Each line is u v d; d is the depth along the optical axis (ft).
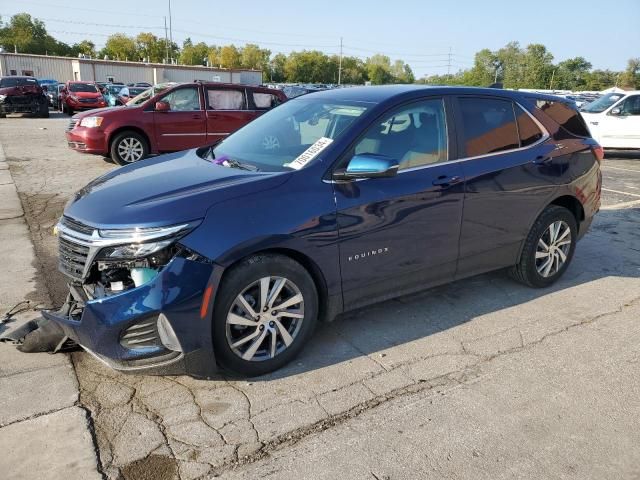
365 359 11.90
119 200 10.51
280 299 10.98
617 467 8.79
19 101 78.23
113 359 9.74
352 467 8.63
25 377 10.83
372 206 11.68
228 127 38.78
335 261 11.39
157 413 9.85
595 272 17.74
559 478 8.52
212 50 376.48
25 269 16.93
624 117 46.55
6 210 23.99
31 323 12.54
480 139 13.93
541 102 15.65
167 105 36.70
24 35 330.54
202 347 10.02
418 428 9.62
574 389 10.96
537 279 15.78
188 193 10.40
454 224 13.23
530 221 14.99
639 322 14.08
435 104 13.39
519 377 11.35
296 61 385.50
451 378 11.25
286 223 10.58
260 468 8.56
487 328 13.52
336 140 11.73
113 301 9.48
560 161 15.34
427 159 12.91
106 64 184.75
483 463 8.79
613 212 26.43
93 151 35.68
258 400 10.32
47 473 8.30
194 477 8.34
